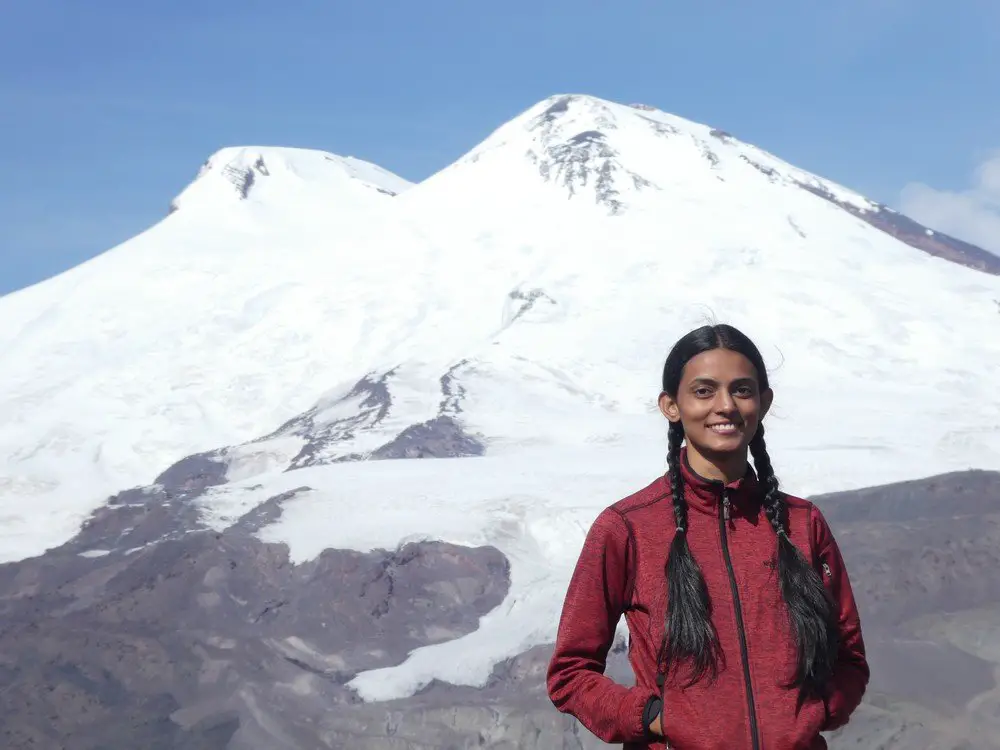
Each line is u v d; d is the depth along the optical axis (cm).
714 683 273
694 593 276
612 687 285
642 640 287
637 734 278
